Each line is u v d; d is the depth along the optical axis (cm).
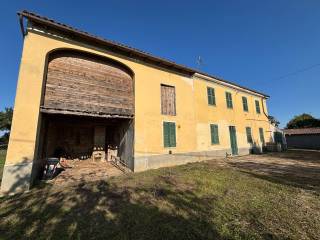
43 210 472
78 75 888
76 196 576
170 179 774
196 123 1316
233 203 500
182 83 1297
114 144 1324
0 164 1195
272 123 2138
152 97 1114
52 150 1220
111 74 1005
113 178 819
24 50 727
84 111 862
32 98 712
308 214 429
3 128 3475
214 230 369
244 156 1541
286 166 1036
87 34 854
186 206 488
